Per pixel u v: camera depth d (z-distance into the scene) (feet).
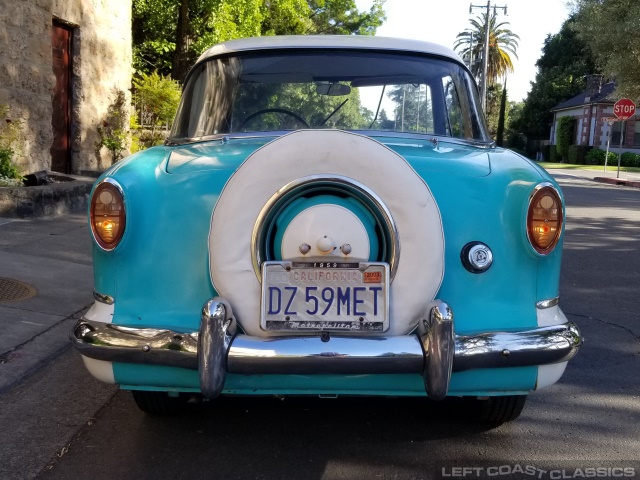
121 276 8.93
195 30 66.44
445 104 12.16
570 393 12.64
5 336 14.44
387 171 8.37
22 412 11.37
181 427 10.83
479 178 9.11
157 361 8.52
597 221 37.78
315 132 8.48
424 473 9.48
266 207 8.37
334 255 8.36
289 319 8.34
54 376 12.94
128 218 8.76
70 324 15.64
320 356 8.01
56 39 38.45
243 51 12.24
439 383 7.97
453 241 8.77
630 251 27.91
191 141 11.52
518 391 8.95
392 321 8.38
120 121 45.03
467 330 8.65
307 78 12.02
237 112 11.99
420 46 12.45
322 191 8.52
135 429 10.77
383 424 10.99
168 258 8.86
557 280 9.16
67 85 39.96
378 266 8.36
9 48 31.07
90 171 40.73
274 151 8.41
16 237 23.79
